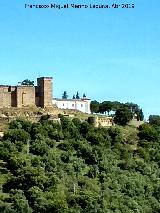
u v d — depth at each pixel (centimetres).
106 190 18612
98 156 19925
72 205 17438
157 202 18962
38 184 17712
